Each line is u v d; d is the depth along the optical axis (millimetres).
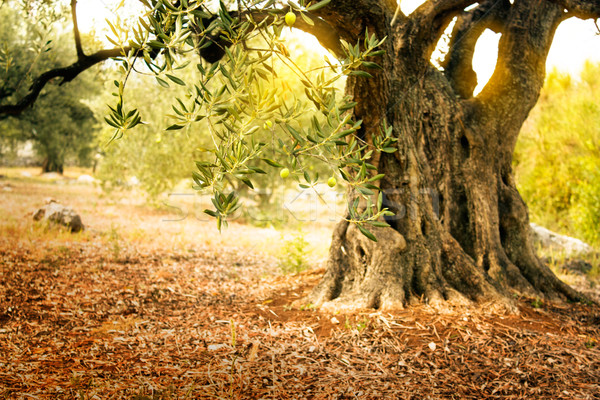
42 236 8383
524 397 2984
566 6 4160
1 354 3307
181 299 5145
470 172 5297
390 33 3941
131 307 4738
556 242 9352
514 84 5457
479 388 3084
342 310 4332
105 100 12648
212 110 2141
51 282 5449
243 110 2205
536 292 5246
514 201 5539
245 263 7762
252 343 3713
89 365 3197
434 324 4031
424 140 5289
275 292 5457
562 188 11305
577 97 11484
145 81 12352
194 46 2178
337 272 4793
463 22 5961
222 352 3516
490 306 4508
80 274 5988
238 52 2207
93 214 12695
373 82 4027
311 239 10625
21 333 3775
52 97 19500
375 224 2244
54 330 3908
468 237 5301
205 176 2109
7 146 25844
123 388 2832
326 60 2303
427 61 4391
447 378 3197
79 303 4734
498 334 3916
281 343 3723
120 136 2076
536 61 5512
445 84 5391
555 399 2967
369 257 4520
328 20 3721
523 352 3629
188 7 2068
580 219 9805
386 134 2479
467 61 5773
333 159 2254
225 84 2119
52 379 2932
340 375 3180
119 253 7625
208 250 8688
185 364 3277
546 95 12500
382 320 4066
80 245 8016
